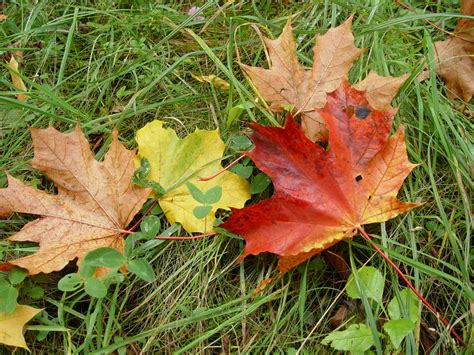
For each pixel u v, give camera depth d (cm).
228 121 66
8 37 72
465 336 59
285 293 60
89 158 61
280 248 58
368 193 59
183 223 62
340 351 59
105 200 61
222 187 63
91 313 60
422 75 69
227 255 62
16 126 68
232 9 76
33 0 78
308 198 59
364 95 60
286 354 59
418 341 58
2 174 66
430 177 63
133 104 69
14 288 58
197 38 68
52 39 74
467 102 70
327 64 66
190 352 59
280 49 66
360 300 60
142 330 60
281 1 77
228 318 60
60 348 59
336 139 59
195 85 71
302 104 65
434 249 62
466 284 60
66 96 71
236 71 72
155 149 64
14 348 58
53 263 59
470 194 64
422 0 76
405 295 59
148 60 72
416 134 67
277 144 59
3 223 63
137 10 76
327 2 74
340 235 59
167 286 61
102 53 74
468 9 68
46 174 60
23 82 71
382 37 71
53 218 60
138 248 61
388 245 62
